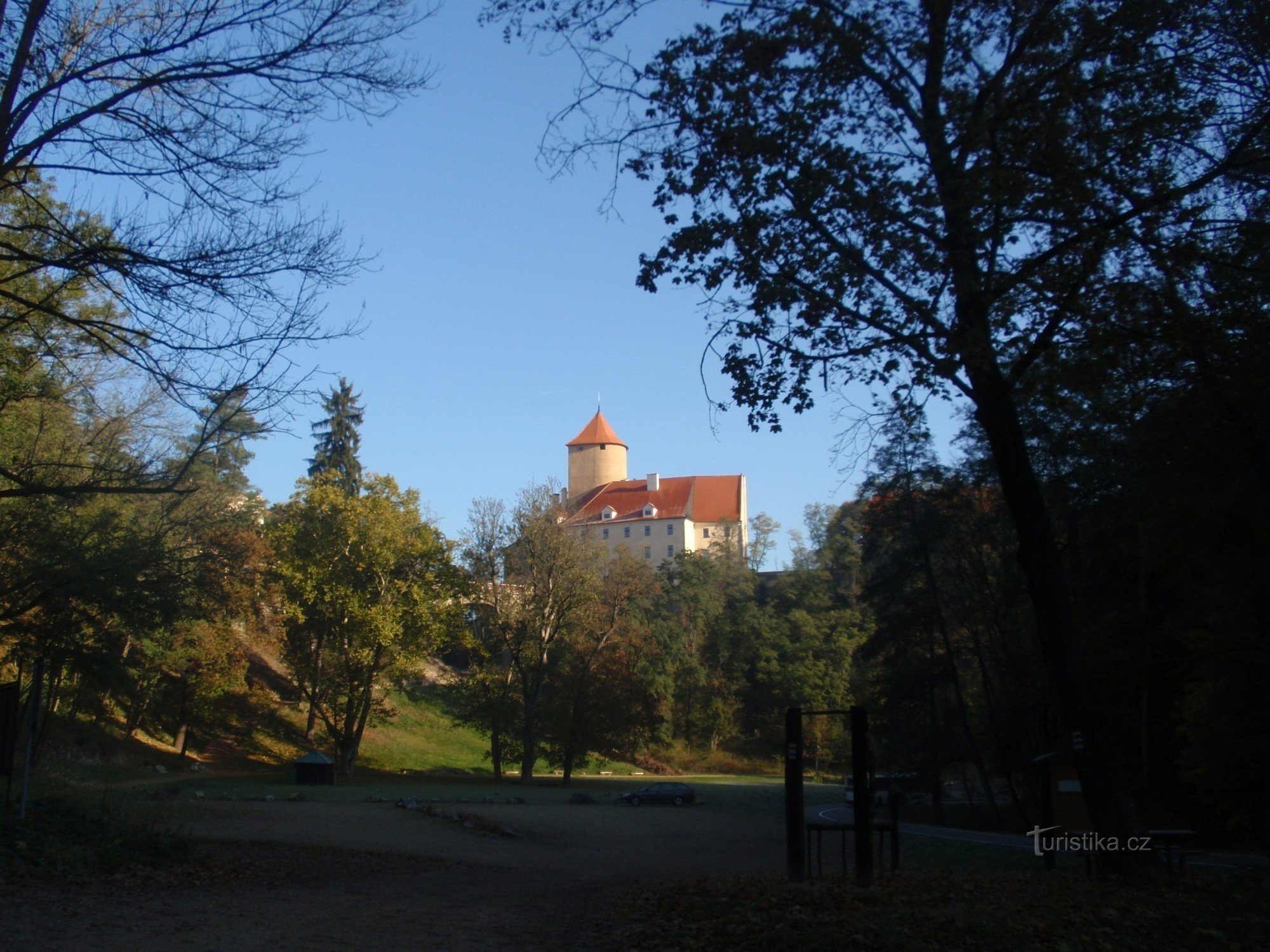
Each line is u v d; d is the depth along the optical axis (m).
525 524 60.00
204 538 21.55
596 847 23.58
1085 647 27.19
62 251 13.86
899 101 12.45
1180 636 24.72
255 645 75.50
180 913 9.49
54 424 19.64
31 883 10.52
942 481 37.50
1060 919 9.02
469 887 13.45
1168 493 18.77
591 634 60.97
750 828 30.95
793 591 105.44
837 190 12.21
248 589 48.41
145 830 14.66
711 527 142.88
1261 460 16.66
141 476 16.25
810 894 10.58
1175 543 20.22
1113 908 9.65
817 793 55.53
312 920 9.63
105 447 19.14
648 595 64.25
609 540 141.75
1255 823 23.42
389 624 55.69
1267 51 12.20
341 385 80.62
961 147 12.01
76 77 12.80
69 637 20.73
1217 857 20.59
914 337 12.58
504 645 63.12
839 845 23.28
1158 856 12.67
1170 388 15.86
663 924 9.89
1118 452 19.58
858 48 11.61
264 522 59.84
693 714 90.56
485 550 60.22
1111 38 11.66
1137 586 28.23
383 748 69.75
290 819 24.66
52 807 14.79
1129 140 11.90
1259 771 22.59
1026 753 35.97
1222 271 12.82
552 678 60.03
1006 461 13.06
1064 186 11.41
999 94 12.14
